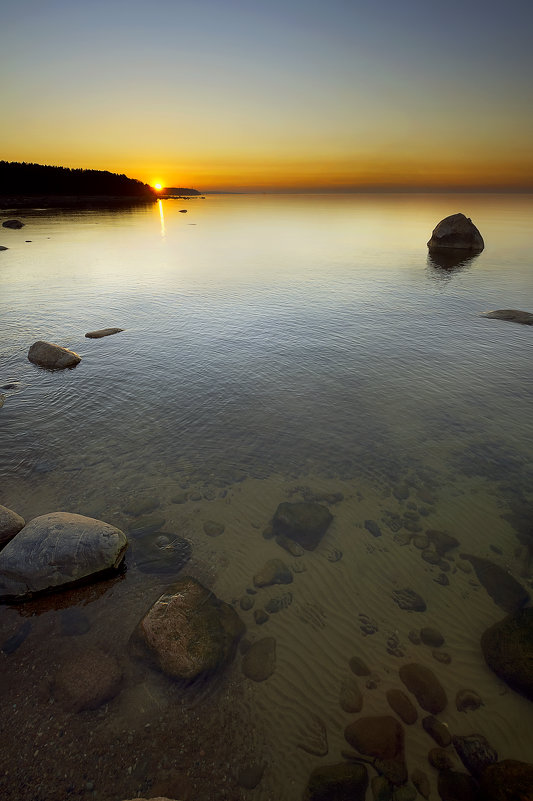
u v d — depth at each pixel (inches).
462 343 775.1
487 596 281.1
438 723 208.5
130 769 187.6
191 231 2706.7
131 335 803.4
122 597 276.2
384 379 624.7
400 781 185.8
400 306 1018.1
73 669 227.8
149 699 216.4
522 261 1596.9
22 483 380.5
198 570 297.0
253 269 1466.5
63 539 284.4
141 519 342.3
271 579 292.0
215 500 369.7
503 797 175.6
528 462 431.2
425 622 263.3
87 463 414.9
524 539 331.0
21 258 1579.7
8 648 239.3
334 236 2466.8
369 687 225.0
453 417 518.3
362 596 281.3
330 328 855.1
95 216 3666.3
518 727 207.8
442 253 1811.0
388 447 456.1
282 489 387.5
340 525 345.1
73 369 645.3
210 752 195.6
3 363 661.3
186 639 237.3
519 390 591.5
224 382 606.5
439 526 345.7
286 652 243.0
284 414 520.7
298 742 200.4
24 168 5002.5
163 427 486.0
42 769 185.6
